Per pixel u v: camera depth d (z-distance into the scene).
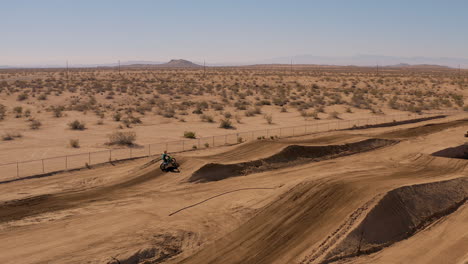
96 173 28.98
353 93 96.44
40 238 18.03
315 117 60.59
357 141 40.38
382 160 35.81
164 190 25.75
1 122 50.53
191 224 20.14
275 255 17.22
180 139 42.44
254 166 31.02
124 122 52.06
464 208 24.20
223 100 79.00
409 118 61.41
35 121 48.81
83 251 16.77
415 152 37.78
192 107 69.62
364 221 19.67
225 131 48.31
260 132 47.50
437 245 19.47
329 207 21.53
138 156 34.03
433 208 23.23
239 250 17.66
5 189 24.95
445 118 63.03
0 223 19.70
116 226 19.62
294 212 21.20
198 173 28.08
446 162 34.31
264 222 20.30
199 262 16.66
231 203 23.25
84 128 48.12
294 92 96.81
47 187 25.64
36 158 32.78
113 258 16.16
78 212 21.50
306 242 18.23
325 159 35.50
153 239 18.14
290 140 41.66
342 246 17.98
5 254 16.34
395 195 22.52
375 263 17.39
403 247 19.11
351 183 24.45
